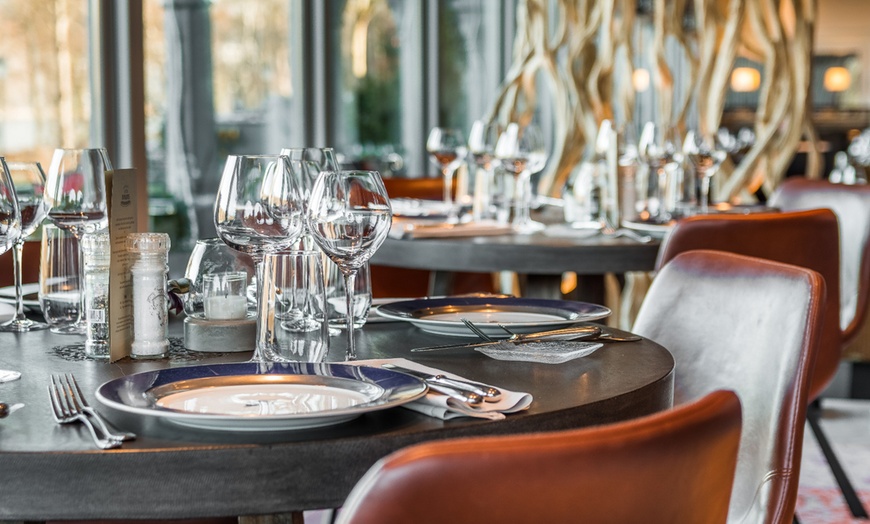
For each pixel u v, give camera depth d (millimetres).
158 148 3957
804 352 1279
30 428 854
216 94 4215
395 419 881
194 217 4137
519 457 582
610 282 3645
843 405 4020
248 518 982
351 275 1144
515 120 3816
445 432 843
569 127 3658
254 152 4422
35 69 3455
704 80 3732
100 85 3611
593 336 1291
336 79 4887
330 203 1095
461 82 5676
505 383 1029
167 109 3982
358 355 1192
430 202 3189
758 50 3973
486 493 583
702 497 672
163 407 849
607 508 610
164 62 3959
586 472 594
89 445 799
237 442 805
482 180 2820
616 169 2605
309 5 4602
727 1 3850
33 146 3475
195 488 787
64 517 785
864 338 4047
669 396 1087
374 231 1107
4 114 3381
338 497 812
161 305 1212
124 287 1183
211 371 986
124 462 778
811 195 3074
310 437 822
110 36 3611
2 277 1888
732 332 1420
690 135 2840
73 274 1393
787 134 3658
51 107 3514
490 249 2299
